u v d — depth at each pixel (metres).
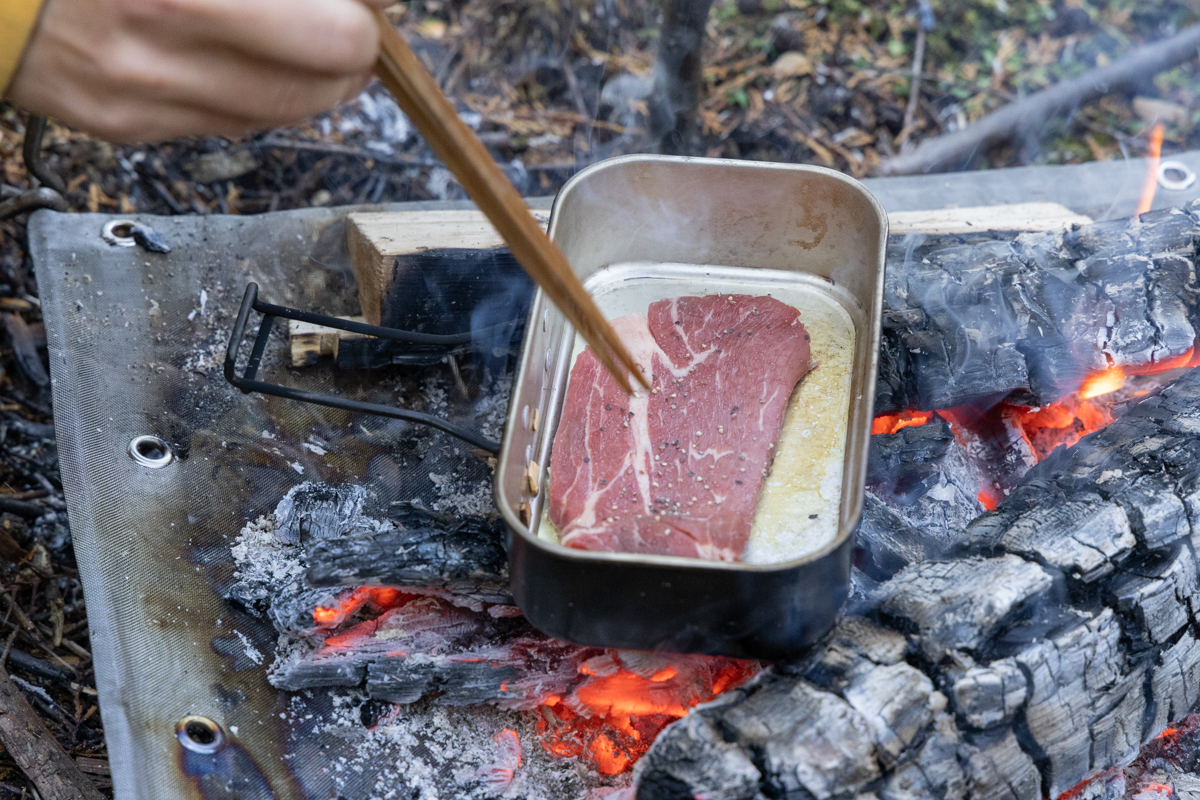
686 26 1.05
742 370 0.84
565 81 1.26
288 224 0.98
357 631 0.84
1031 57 1.32
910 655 0.77
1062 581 0.79
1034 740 0.77
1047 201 1.04
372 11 0.69
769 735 0.74
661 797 0.75
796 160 1.23
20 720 0.86
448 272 0.92
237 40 0.68
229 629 0.85
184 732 0.81
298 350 0.93
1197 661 0.81
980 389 0.88
